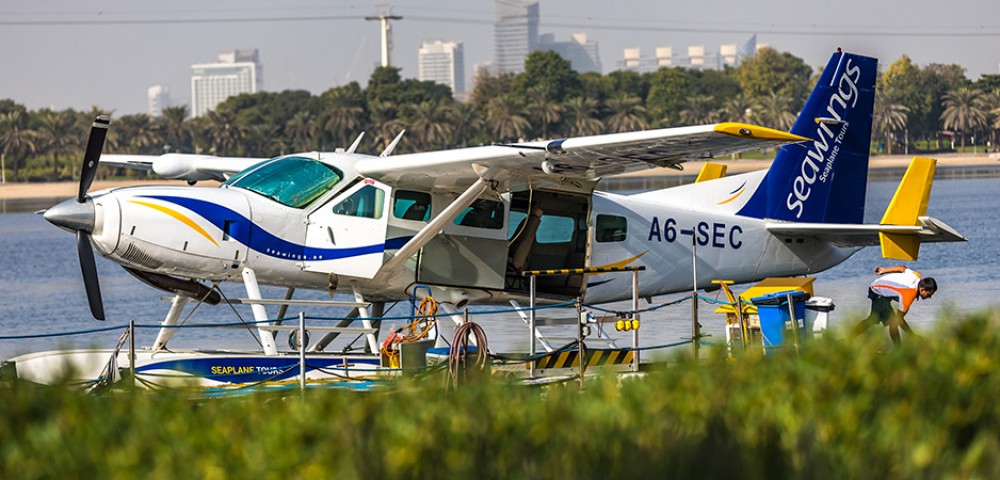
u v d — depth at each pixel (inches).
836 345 836.6
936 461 653.9
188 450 661.3
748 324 1686.8
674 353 866.8
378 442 669.3
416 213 1619.1
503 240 1658.5
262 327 1509.6
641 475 655.8
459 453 660.7
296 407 764.6
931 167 1968.5
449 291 1642.5
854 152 1999.3
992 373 761.0
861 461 653.9
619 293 1812.3
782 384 770.2
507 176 1562.5
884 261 3951.8
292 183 1583.4
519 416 719.7
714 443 676.7
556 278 1731.1
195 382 995.9
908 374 761.0
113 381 1369.3
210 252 1509.6
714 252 1892.2
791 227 1910.7
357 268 1587.1
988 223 5167.3
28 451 681.0
